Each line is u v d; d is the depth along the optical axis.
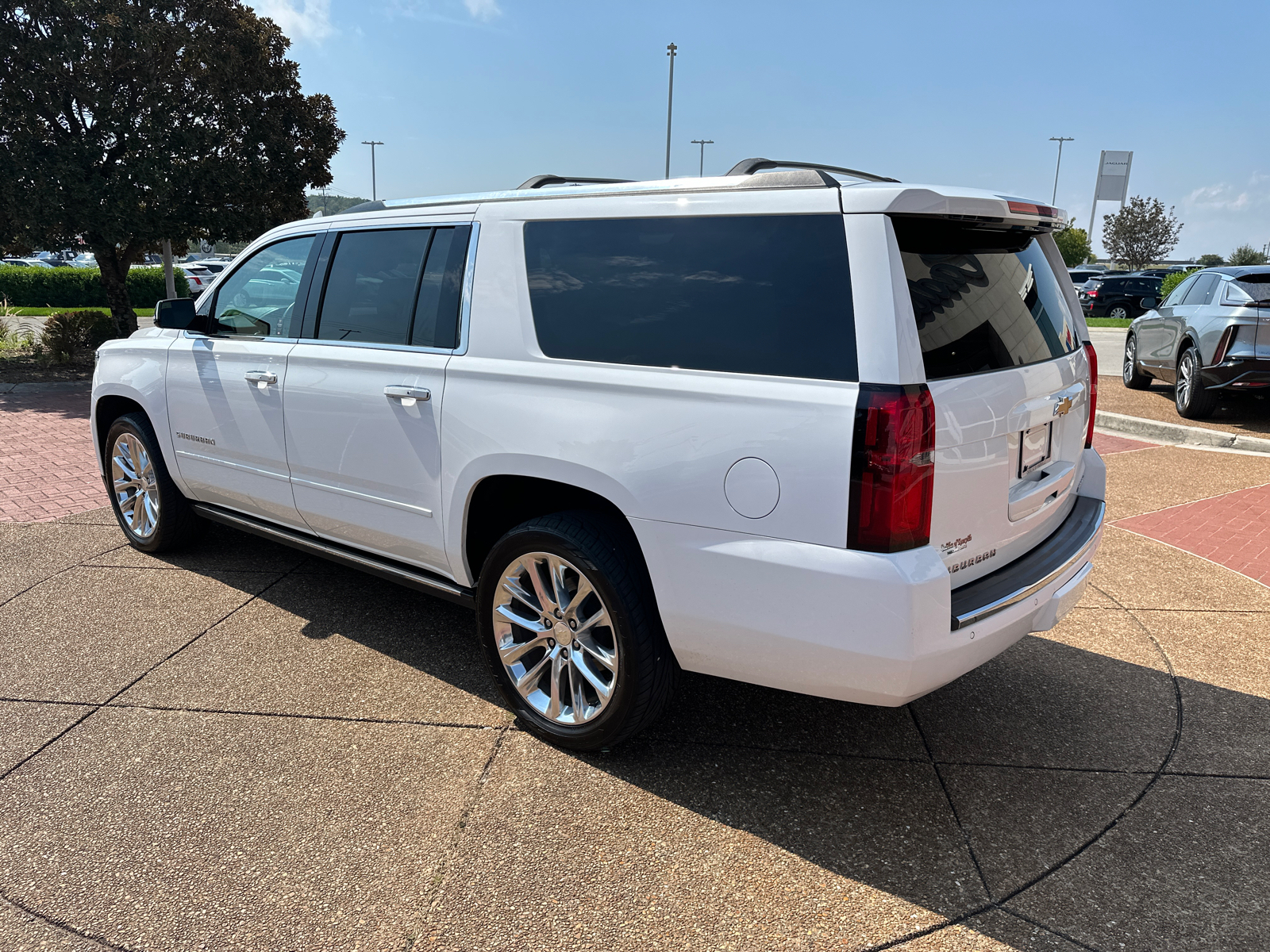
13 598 4.36
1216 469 7.29
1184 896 2.38
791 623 2.43
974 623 2.45
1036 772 2.98
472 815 2.71
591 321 2.84
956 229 2.59
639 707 2.83
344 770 2.94
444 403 3.16
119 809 2.73
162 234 13.16
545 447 2.85
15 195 12.08
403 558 3.57
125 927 2.25
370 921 2.28
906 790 2.87
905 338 2.26
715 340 2.55
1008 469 2.65
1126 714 3.38
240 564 4.87
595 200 2.88
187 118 13.37
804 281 2.41
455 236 3.27
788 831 2.66
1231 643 4.02
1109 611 4.39
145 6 12.77
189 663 3.69
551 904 2.34
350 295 3.64
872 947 2.20
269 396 3.87
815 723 3.30
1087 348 3.33
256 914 2.30
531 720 3.12
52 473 6.88
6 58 11.95
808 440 2.33
